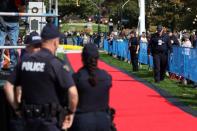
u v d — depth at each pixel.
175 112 18.72
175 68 30.41
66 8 115.19
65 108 8.15
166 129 15.71
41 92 7.96
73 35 113.06
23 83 8.08
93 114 8.86
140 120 17.17
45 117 7.95
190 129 15.73
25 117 8.02
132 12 129.00
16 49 10.50
